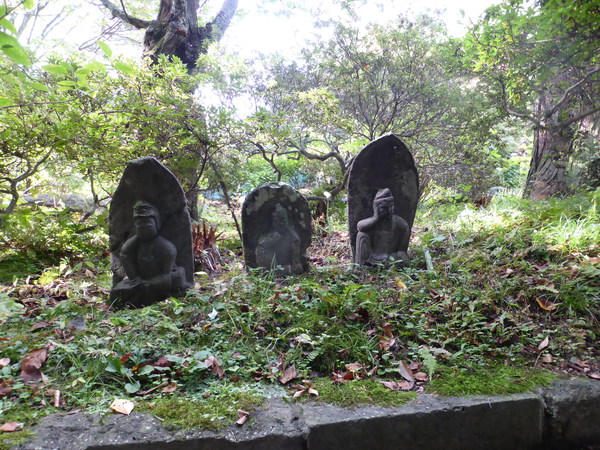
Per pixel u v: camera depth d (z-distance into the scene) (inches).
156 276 150.9
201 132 216.7
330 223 280.7
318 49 308.2
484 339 127.4
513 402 98.9
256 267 179.6
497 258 181.3
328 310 136.8
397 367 112.8
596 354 123.1
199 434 85.1
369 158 184.7
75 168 230.7
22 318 134.3
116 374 105.0
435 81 299.6
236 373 108.5
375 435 91.7
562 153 323.9
